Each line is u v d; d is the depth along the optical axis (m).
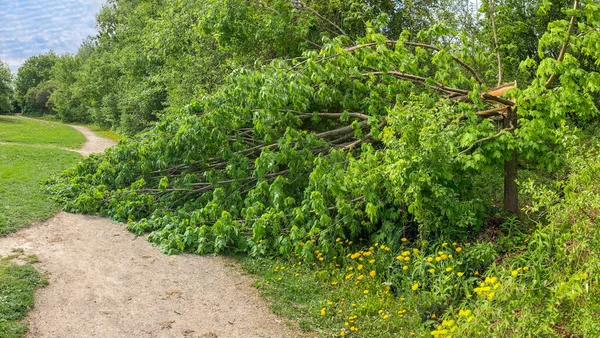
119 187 8.54
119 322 4.50
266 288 5.46
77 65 46.44
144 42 15.76
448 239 5.47
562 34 5.28
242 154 7.89
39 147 17.22
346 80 7.25
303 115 7.82
